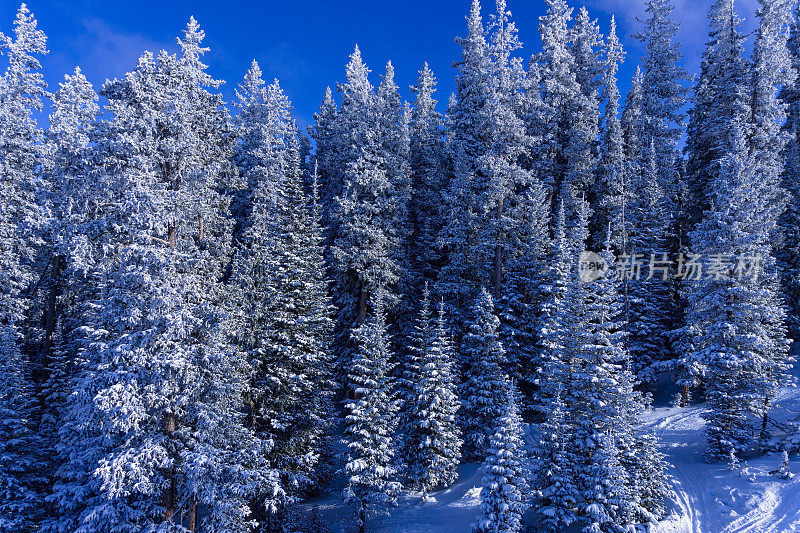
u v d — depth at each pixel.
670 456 24.42
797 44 40.03
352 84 44.69
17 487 18.28
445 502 21.77
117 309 16.41
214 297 18.52
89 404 15.90
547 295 29.08
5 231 24.02
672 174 40.44
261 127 41.09
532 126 38.16
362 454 20.53
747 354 23.30
